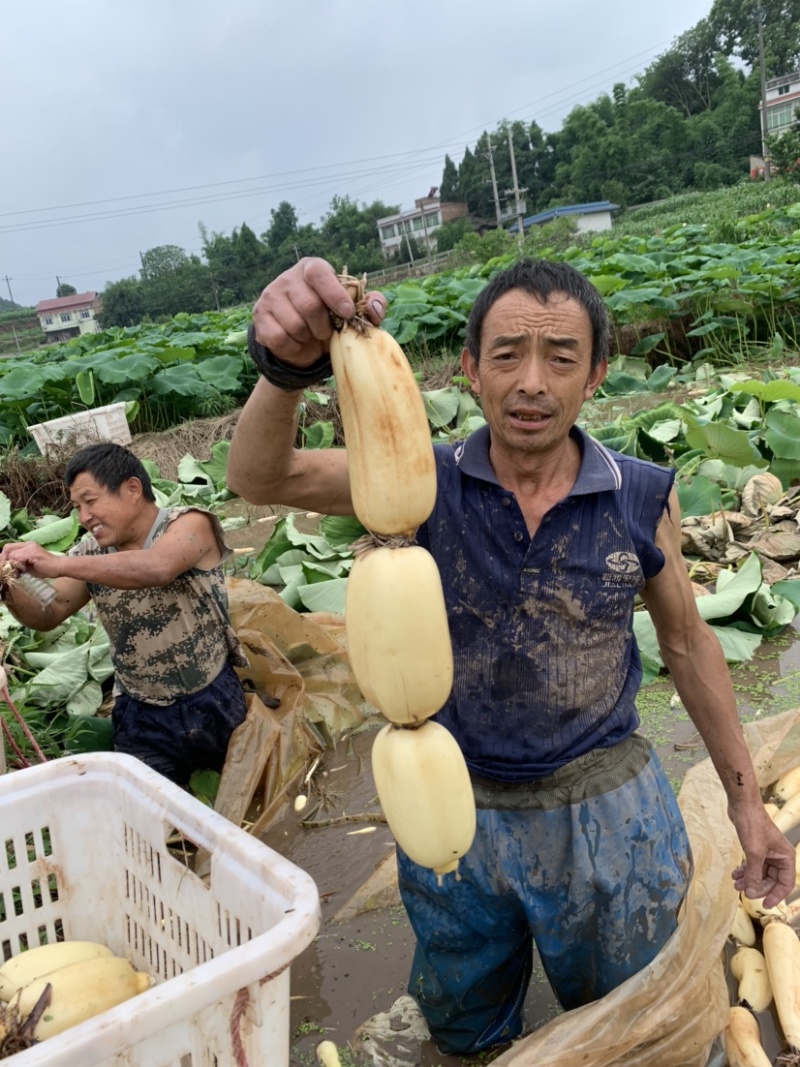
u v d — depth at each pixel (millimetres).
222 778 3723
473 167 98875
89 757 2305
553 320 1745
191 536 3516
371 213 111562
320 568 5590
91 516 3518
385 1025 2494
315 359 1576
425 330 14539
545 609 1935
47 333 112438
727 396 8828
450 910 2145
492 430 1878
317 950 2881
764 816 2164
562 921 2074
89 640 4863
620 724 2076
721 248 17141
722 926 2189
